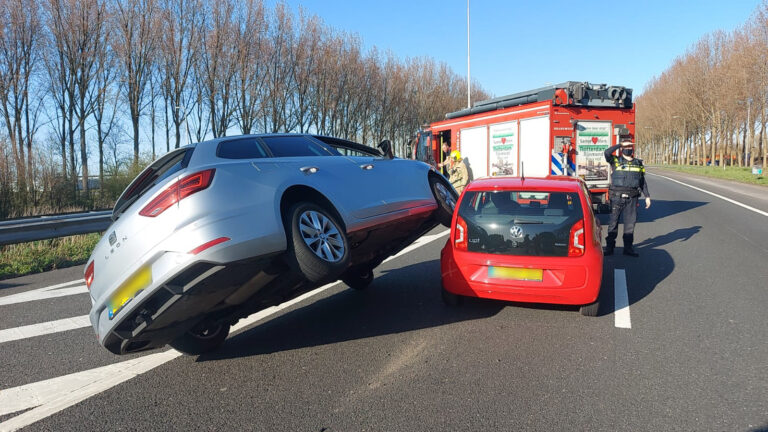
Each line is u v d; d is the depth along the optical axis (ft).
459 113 49.11
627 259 26.35
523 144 40.88
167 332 12.37
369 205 16.02
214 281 11.37
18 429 10.28
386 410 10.63
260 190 12.53
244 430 9.99
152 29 91.45
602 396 11.11
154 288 11.17
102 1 86.53
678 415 10.26
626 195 26.71
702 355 13.35
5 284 24.91
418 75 160.56
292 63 106.32
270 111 104.58
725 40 157.89
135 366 13.58
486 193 17.34
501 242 16.58
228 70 98.94
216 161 12.78
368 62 129.29
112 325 11.75
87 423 10.48
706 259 25.81
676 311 17.22
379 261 19.61
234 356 14.05
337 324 16.52
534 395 11.20
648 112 275.59
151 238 11.34
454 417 10.28
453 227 17.48
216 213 11.49
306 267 12.47
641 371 12.41
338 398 11.24
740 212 46.88
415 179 19.25
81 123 88.89
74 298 21.35
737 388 11.41
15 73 83.46
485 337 14.93
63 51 85.61
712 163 172.24
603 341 14.47
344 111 125.08
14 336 16.39
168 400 11.44
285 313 18.01
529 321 16.34
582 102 38.75
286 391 11.69
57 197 58.34
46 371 13.39
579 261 15.87
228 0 96.84
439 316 17.01
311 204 13.65
